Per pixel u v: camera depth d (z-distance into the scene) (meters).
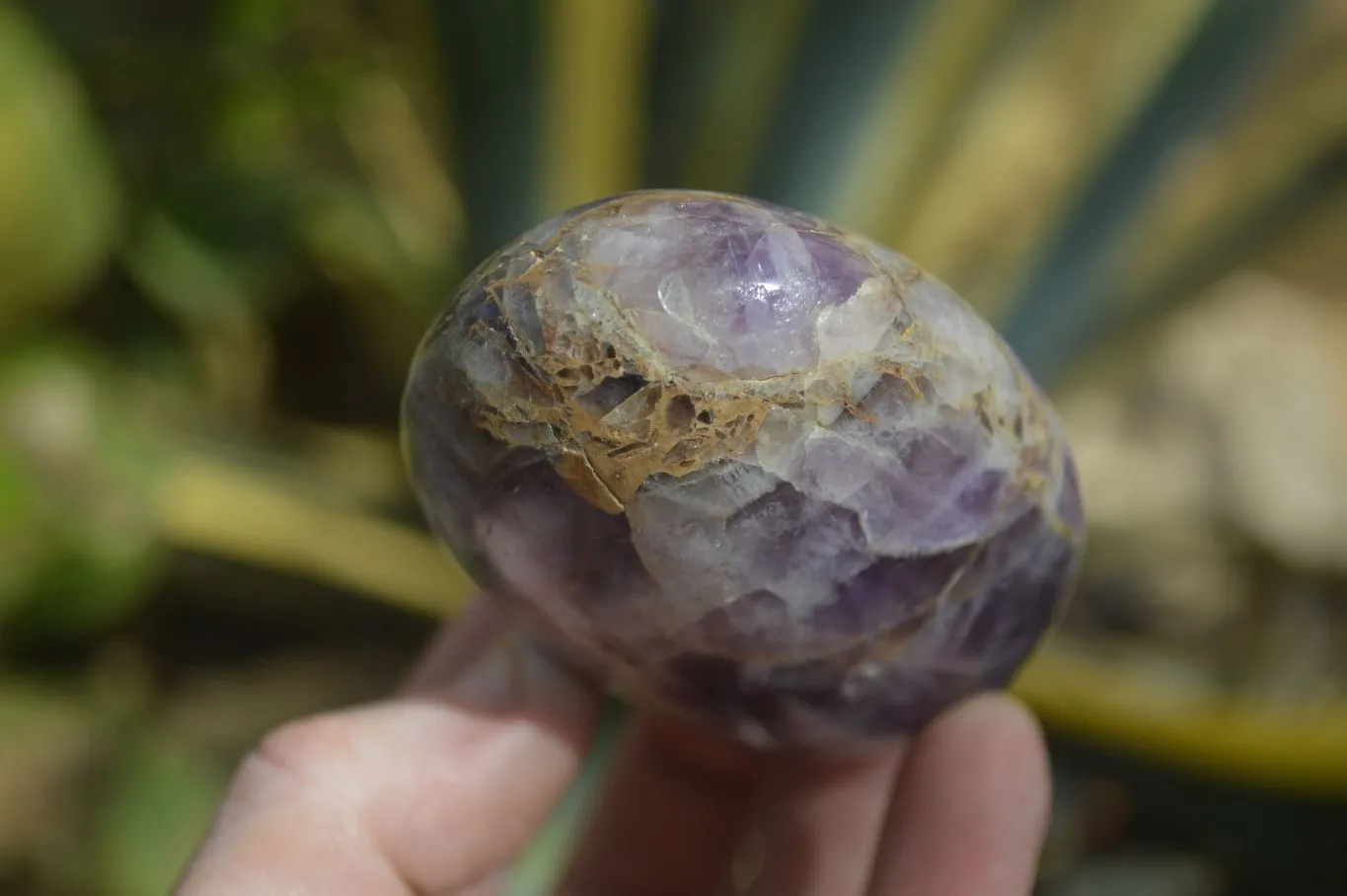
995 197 0.39
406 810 0.19
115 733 0.30
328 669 0.35
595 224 0.17
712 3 0.29
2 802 0.28
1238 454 0.39
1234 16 0.28
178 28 0.37
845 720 0.18
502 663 0.20
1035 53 0.33
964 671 0.18
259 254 0.37
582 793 0.25
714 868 0.23
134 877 0.27
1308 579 0.37
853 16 0.27
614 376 0.17
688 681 0.18
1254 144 0.39
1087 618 0.36
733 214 0.17
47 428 0.30
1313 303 0.45
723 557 0.17
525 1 0.26
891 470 0.17
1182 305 0.31
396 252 0.38
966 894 0.19
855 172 0.28
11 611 0.31
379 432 0.40
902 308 0.17
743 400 0.17
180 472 0.33
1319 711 0.26
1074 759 0.27
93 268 0.34
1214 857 0.28
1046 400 0.19
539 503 0.17
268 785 0.18
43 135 0.30
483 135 0.28
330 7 0.38
